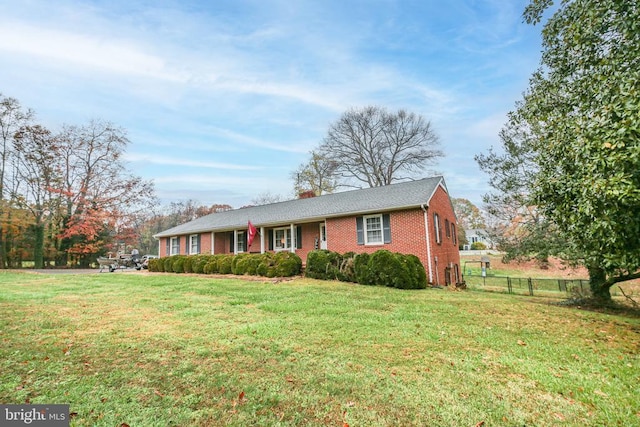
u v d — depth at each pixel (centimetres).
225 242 2159
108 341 468
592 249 595
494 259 3391
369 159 3189
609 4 547
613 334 548
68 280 1341
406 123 3059
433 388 327
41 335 495
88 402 292
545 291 1825
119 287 1091
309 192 2209
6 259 2450
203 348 439
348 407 289
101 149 2795
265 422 264
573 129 553
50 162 2573
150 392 312
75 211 2714
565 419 274
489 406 294
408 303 783
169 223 4994
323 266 1285
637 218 447
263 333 512
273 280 1264
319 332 521
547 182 637
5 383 327
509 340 493
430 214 1366
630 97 445
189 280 1296
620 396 315
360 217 1473
